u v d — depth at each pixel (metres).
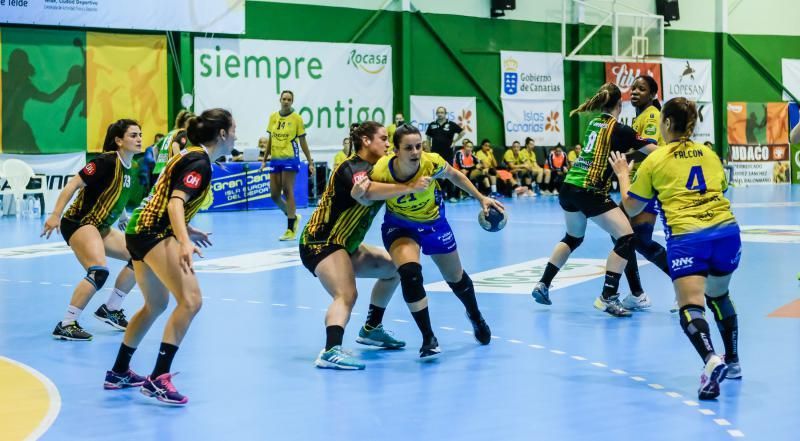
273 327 6.88
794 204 20.00
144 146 20.00
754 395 4.84
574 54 25.72
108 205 6.56
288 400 4.83
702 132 28.33
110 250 6.72
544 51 25.83
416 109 23.94
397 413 4.56
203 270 10.06
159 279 4.92
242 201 19.53
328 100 22.59
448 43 24.39
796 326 6.70
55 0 18.67
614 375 5.33
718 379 4.68
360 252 5.93
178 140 7.34
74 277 9.62
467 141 22.66
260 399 4.87
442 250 5.95
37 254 11.68
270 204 19.97
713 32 28.59
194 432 4.28
